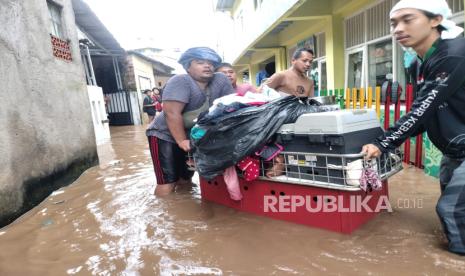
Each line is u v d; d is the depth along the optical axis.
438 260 1.91
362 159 2.15
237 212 2.85
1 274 2.12
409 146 4.15
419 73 2.12
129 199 3.47
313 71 9.50
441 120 2.02
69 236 2.64
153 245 2.36
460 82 1.85
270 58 14.77
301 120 2.31
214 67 3.38
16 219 3.15
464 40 1.86
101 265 2.14
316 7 7.54
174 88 3.20
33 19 4.04
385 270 1.86
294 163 2.43
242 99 2.69
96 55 16.11
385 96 4.36
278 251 2.15
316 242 2.21
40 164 3.75
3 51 3.26
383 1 6.16
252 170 2.56
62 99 4.57
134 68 16.97
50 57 4.40
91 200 3.56
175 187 3.77
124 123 16.89
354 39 7.29
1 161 3.03
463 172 1.93
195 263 2.08
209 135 2.61
